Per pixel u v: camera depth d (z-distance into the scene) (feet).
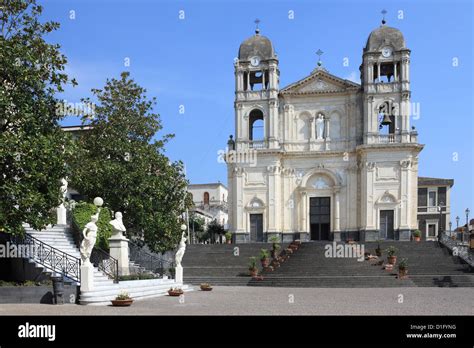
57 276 66.59
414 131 165.27
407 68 166.81
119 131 100.99
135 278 86.58
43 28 63.72
